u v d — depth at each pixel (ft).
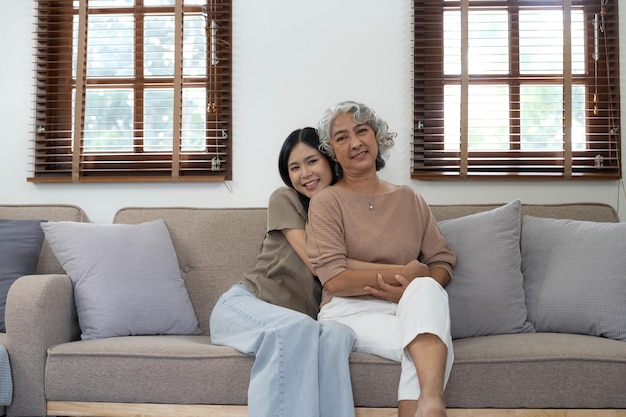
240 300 7.09
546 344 6.32
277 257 7.47
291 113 9.66
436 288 6.13
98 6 9.98
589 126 9.52
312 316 7.43
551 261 7.52
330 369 5.95
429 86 9.53
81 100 9.74
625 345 6.33
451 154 9.59
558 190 9.43
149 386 6.43
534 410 6.05
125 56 9.96
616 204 9.39
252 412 5.82
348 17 9.67
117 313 7.45
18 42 9.98
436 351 5.66
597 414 6.01
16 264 8.21
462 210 8.66
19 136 9.94
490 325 7.33
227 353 6.40
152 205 9.75
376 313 6.61
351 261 6.93
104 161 9.89
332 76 9.65
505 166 9.52
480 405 6.07
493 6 9.64
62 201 9.84
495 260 7.54
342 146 7.30
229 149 9.70
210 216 8.87
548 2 9.57
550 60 9.61
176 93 9.64
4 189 9.92
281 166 7.86
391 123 9.59
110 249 7.82
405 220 7.17
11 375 6.63
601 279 7.06
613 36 9.52
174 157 9.60
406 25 9.64
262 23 9.74
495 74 9.67
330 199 7.12
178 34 9.68
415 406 5.70
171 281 8.02
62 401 6.62
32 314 6.67
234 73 9.74
